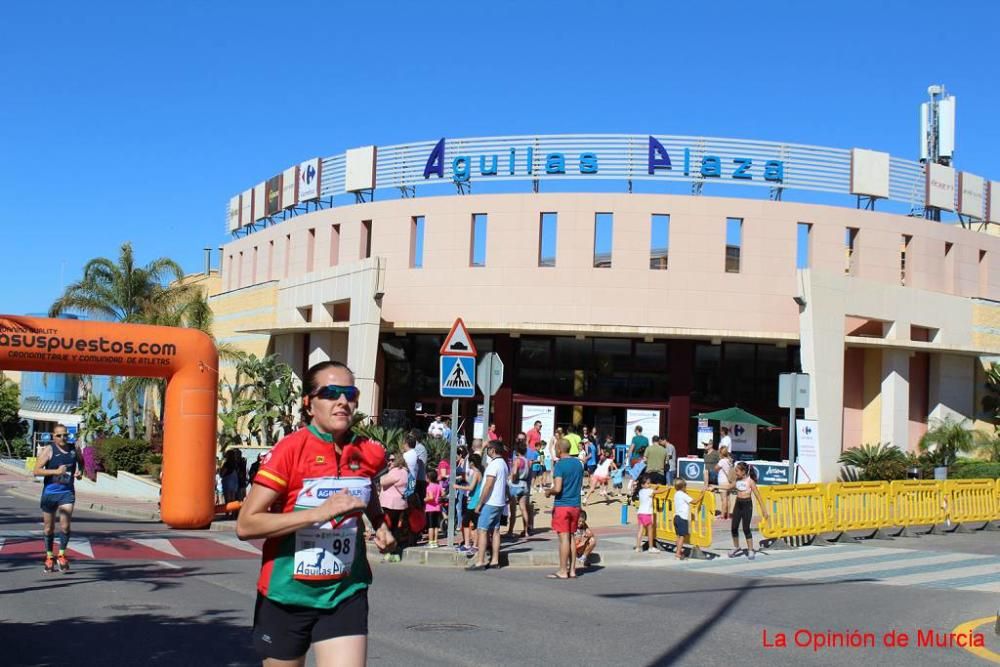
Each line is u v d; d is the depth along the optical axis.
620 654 8.80
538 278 33.75
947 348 34.84
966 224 41.28
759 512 20.14
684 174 33.66
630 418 34.31
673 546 18.19
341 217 37.28
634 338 34.25
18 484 42.25
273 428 35.62
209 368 12.60
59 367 12.25
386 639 9.23
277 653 4.38
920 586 13.97
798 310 33.44
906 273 36.19
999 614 10.19
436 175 35.31
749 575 15.10
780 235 33.72
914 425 36.28
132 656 8.19
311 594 4.35
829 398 31.44
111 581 12.50
